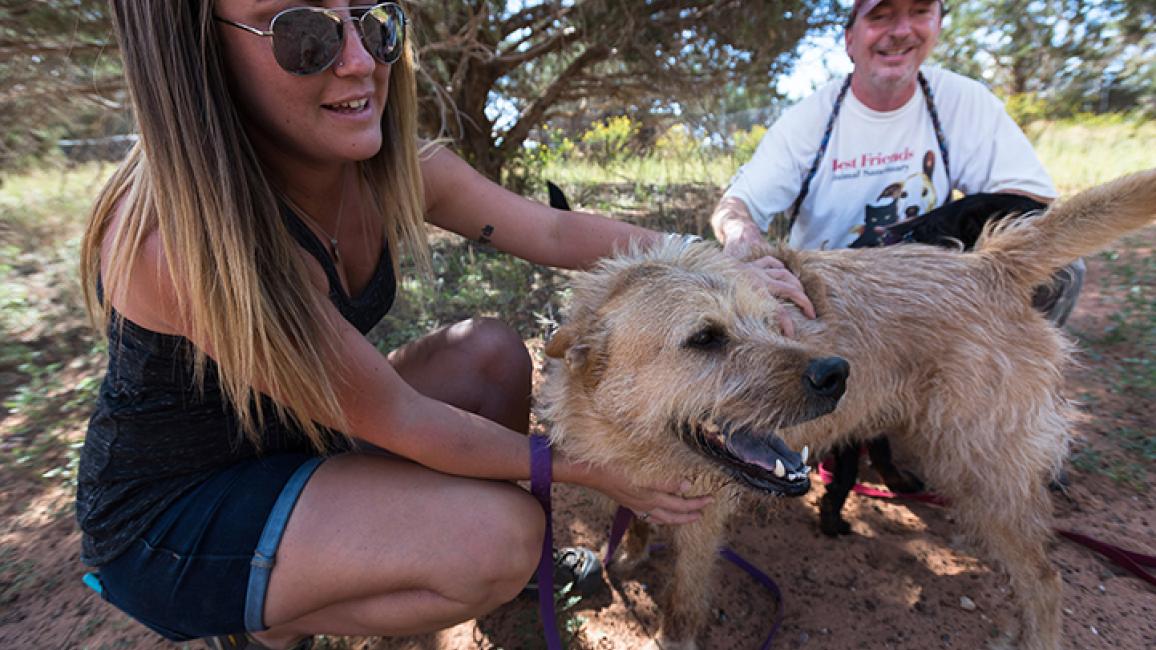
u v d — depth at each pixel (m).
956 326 0.96
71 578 1.00
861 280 1.00
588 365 0.82
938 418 0.98
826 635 0.93
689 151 3.04
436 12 2.13
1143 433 1.31
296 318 0.60
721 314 0.78
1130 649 0.90
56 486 1.21
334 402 0.64
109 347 0.68
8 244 2.21
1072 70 3.43
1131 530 1.10
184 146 0.54
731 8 2.34
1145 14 2.79
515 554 0.72
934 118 1.24
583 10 2.29
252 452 0.73
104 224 0.66
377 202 0.80
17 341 1.76
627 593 1.02
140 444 0.67
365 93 0.62
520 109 2.89
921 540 1.12
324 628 0.75
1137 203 0.90
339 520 0.67
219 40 0.56
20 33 1.67
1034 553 0.93
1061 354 0.99
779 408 0.72
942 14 1.18
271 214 0.59
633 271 0.86
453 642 0.90
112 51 1.63
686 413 0.77
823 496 1.11
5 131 1.87
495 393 0.99
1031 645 0.91
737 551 1.09
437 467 0.71
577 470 0.81
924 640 0.92
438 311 1.77
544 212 0.99
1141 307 1.70
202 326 0.59
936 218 1.18
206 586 0.67
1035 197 1.21
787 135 1.29
